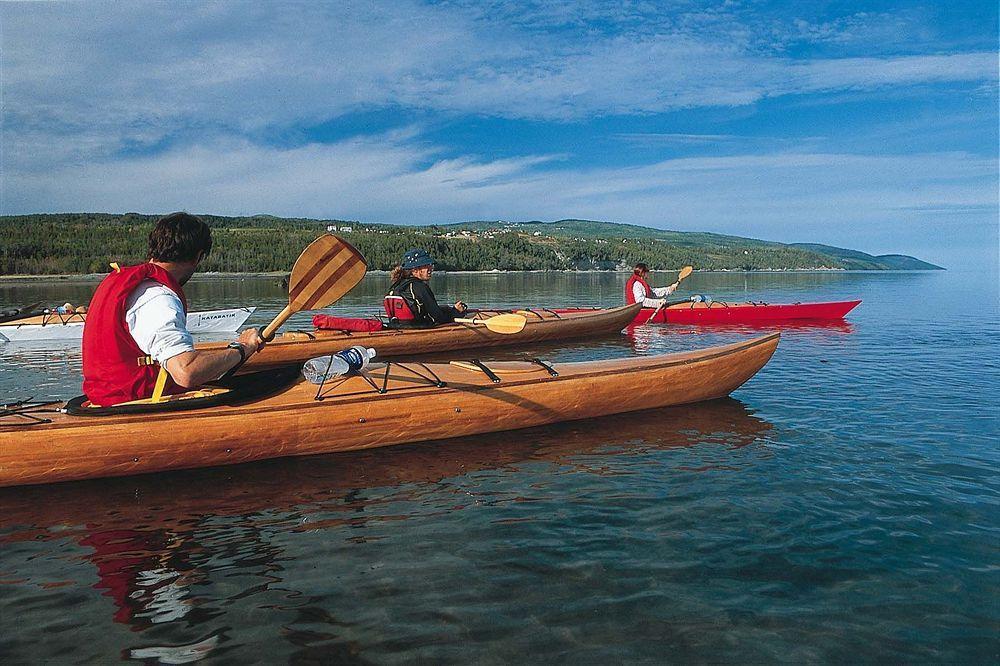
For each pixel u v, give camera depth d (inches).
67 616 107.4
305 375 185.8
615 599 111.0
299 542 134.6
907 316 656.4
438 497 158.7
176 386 166.6
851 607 108.3
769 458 185.3
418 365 212.5
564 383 217.8
